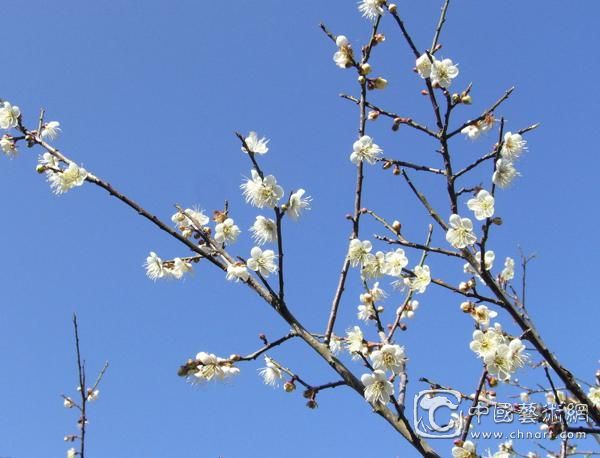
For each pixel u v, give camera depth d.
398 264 0.67
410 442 0.58
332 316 0.64
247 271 0.66
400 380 0.65
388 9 0.69
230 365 0.63
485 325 0.67
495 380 0.62
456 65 0.69
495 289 0.67
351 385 0.61
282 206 0.63
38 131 0.74
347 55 0.71
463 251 0.68
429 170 0.70
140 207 0.68
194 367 0.62
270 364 0.68
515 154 0.69
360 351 0.62
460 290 0.67
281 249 0.63
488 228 0.65
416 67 0.69
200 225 0.73
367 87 0.71
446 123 0.69
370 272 0.68
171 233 0.68
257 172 0.64
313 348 0.62
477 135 0.71
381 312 0.70
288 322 0.64
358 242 0.66
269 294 0.65
